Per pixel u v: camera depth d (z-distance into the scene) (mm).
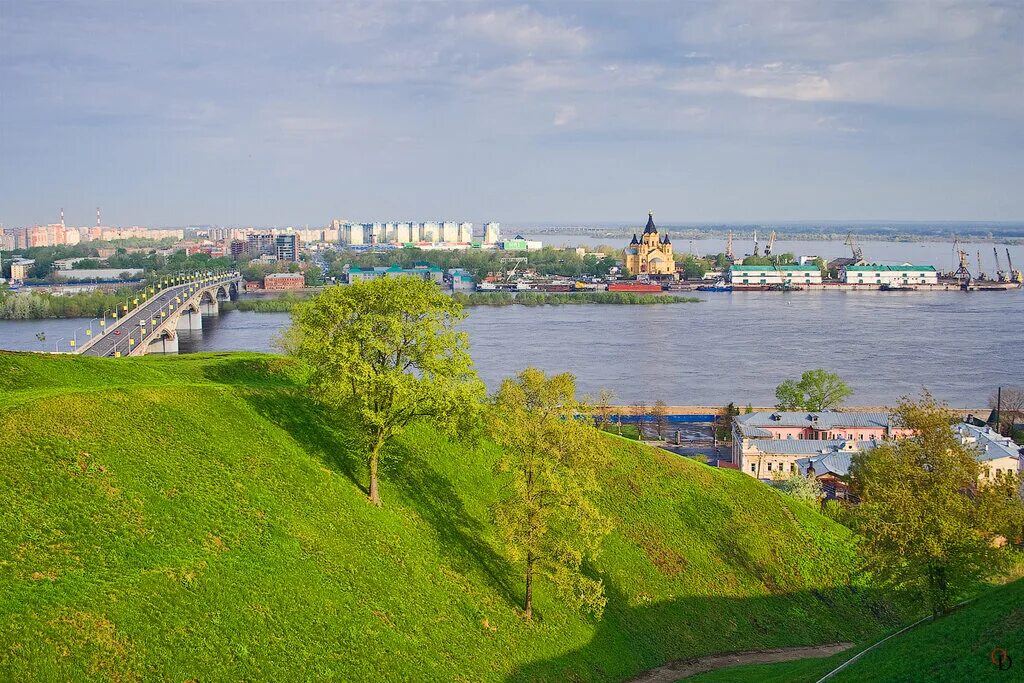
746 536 99812
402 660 58219
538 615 74188
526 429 72000
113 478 59438
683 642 81562
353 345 74250
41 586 47344
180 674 46812
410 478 83562
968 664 53625
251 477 69125
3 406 61719
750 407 191875
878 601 96438
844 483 136375
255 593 56125
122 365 96500
